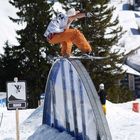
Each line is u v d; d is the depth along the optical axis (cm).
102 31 4875
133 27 8606
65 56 1119
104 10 4941
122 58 5072
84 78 977
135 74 6394
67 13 1102
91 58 1078
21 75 5066
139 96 6481
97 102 932
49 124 1343
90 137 975
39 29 5012
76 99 1060
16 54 5109
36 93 4791
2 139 1738
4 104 4109
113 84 4841
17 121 1327
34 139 1298
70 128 1162
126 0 10375
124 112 2483
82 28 4775
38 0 5109
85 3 4862
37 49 4938
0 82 5172
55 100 1266
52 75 1249
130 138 1638
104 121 906
